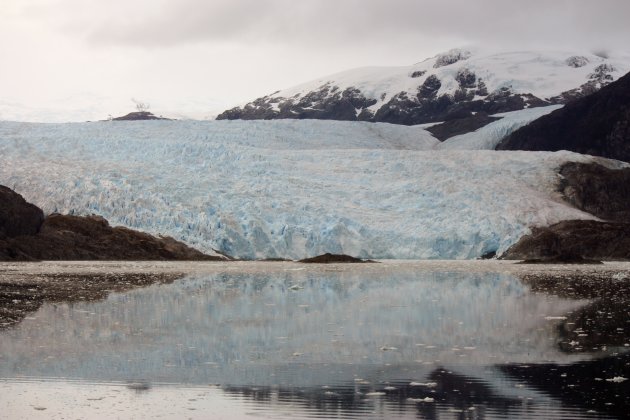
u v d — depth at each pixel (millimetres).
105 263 69938
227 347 24609
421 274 57438
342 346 24734
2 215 74500
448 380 19719
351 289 44312
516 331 27359
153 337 26516
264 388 19141
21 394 18703
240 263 73250
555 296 39469
